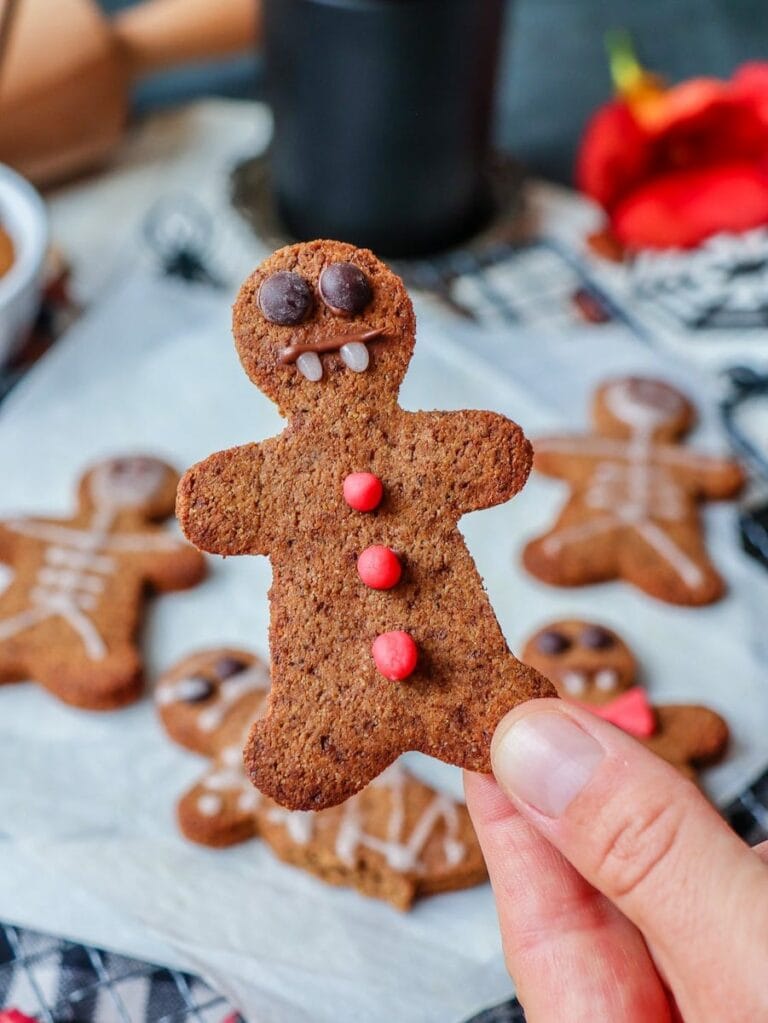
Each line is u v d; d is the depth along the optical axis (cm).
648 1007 19
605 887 18
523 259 36
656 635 28
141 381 32
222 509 17
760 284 36
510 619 28
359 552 17
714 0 46
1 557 28
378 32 30
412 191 33
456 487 18
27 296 30
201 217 37
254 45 38
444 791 25
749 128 35
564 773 17
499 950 23
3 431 31
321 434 18
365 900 23
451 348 33
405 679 17
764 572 29
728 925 16
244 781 24
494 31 31
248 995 22
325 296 17
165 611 28
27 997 22
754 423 32
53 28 34
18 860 23
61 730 26
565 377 32
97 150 37
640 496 30
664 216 36
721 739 25
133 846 24
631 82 36
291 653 17
